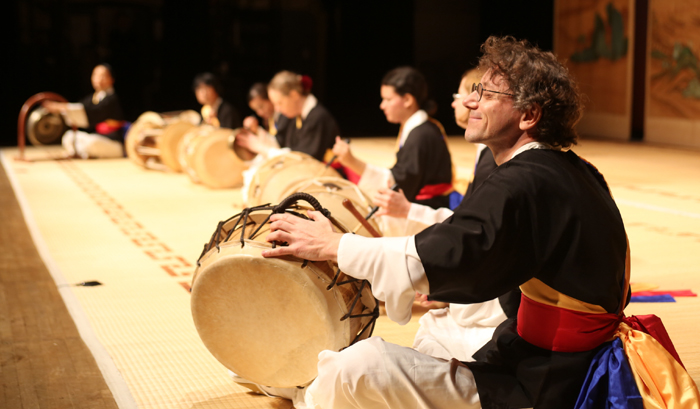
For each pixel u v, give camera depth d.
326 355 1.72
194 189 7.21
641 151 10.68
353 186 3.36
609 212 1.58
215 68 15.31
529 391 1.62
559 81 1.61
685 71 11.26
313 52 15.77
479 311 2.36
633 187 7.12
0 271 3.91
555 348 1.60
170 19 14.87
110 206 6.17
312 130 5.18
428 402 1.66
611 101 13.12
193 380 2.39
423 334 2.42
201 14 15.02
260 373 1.97
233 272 1.86
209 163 7.09
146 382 2.37
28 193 6.83
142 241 4.75
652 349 1.54
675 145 11.52
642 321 1.67
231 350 1.96
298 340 1.89
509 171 1.58
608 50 13.04
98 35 14.41
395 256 1.61
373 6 15.61
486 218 1.54
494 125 1.66
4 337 2.80
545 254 1.54
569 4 14.05
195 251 4.46
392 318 1.68
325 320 1.84
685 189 6.95
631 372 1.53
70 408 2.14
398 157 3.90
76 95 14.43
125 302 3.33
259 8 15.35
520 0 15.07
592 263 1.54
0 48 13.77
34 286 3.60
